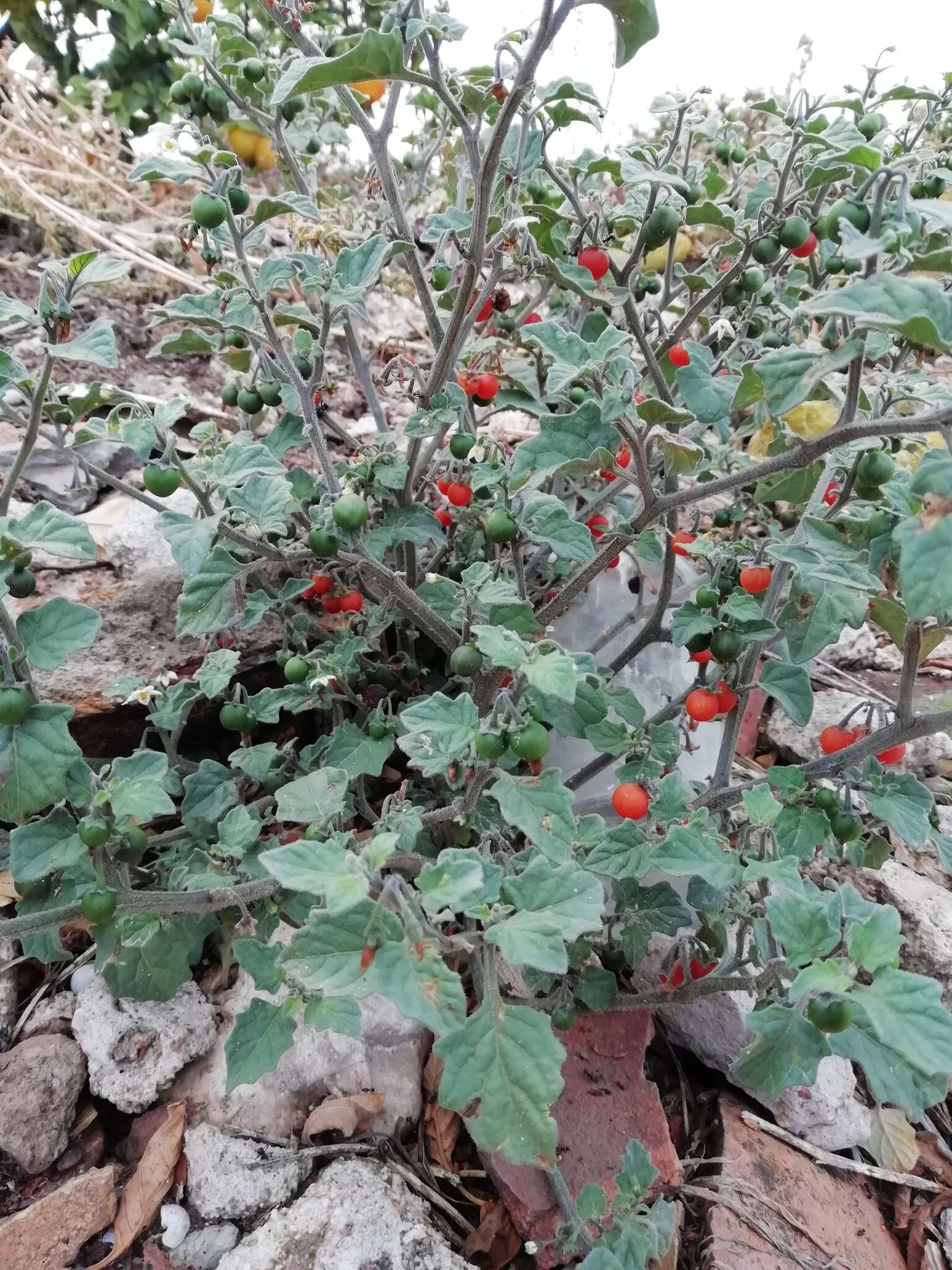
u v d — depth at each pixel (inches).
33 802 6.7
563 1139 8.5
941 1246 8.8
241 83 10.3
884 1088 6.1
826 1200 8.8
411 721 6.3
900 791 7.6
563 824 6.4
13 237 15.8
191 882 7.7
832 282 11.6
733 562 8.3
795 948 5.9
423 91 11.4
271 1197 7.9
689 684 12.6
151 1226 7.9
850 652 14.3
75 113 17.8
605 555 8.4
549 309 13.8
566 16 6.3
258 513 7.7
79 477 11.7
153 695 9.0
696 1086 9.9
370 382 12.1
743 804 7.8
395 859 7.3
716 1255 8.1
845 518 8.4
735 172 11.9
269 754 8.8
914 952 10.4
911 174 10.0
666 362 11.2
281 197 8.6
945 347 5.0
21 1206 7.9
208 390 14.8
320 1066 8.6
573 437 7.5
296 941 5.5
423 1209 8.2
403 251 9.1
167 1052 8.5
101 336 6.8
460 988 5.3
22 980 9.4
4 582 6.7
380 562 8.4
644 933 8.5
